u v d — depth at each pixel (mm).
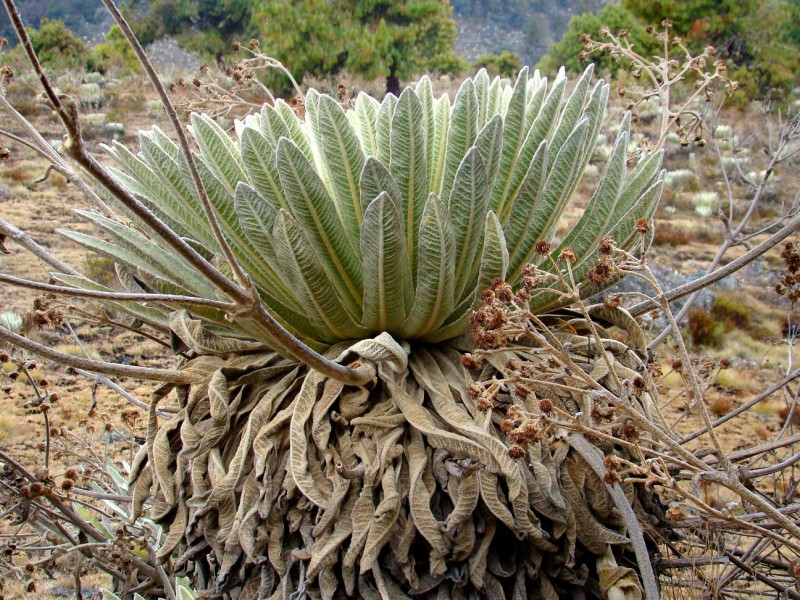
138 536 1019
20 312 3080
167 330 863
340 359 660
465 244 707
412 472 645
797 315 4039
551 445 650
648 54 8305
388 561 649
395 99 787
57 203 4848
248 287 509
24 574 1261
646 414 741
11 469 1033
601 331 803
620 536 666
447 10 10383
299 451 660
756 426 2576
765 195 5688
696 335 3750
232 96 1410
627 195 825
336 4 9594
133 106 8047
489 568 657
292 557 649
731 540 1188
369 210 637
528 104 868
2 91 984
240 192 681
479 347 695
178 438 745
